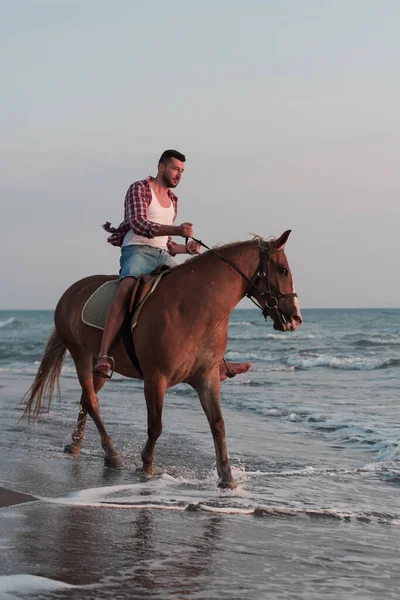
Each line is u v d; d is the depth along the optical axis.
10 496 5.70
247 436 10.00
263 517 5.54
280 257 6.46
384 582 4.12
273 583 4.01
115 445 8.84
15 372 24.06
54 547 4.41
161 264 6.89
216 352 6.54
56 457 7.73
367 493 6.61
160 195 7.04
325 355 28.23
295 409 12.87
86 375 7.73
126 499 5.81
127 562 4.21
